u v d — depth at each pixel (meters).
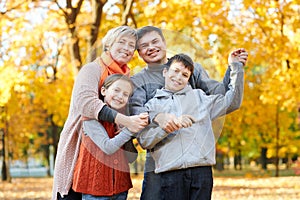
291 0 13.84
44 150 35.81
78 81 4.82
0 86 14.05
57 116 18.64
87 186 4.87
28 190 19.55
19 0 14.70
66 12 14.20
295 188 17.95
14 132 26.16
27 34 14.91
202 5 13.40
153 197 4.82
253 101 18.23
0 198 16.39
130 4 13.45
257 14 14.52
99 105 4.69
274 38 14.23
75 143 5.00
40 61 16.22
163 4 13.42
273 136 25.67
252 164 50.12
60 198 5.09
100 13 13.77
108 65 4.87
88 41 13.71
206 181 4.80
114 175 4.90
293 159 35.97
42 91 16.38
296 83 14.59
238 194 16.02
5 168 26.97
